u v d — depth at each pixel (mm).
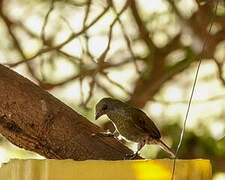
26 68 13102
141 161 6965
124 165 6965
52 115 8547
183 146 12766
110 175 6984
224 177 12727
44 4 13727
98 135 8680
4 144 12586
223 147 12773
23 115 8492
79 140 8586
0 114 8492
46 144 8602
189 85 13234
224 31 13102
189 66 13289
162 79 13211
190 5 13438
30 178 7055
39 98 8555
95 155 8602
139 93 13211
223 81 13164
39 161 7090
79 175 7012
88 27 12766
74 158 8609
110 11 13578
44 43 13398
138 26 13500
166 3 13578
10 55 13438
